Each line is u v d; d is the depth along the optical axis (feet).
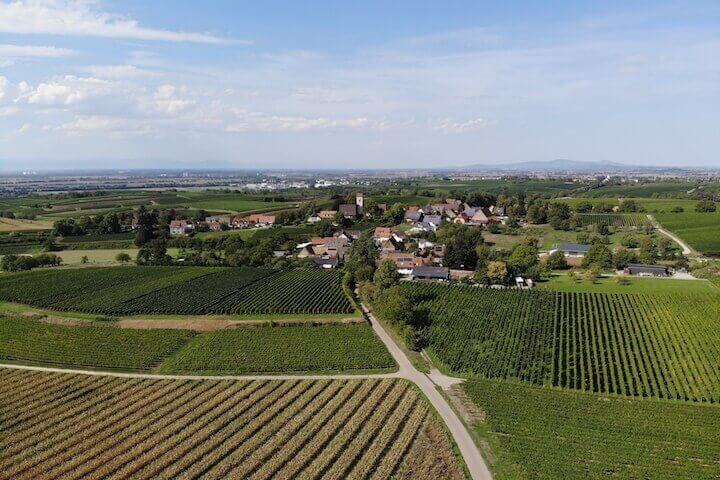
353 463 186.09
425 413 221.05
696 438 202.39
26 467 183.21
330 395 239.09
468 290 400.67
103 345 302.45
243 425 211.41
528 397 237.86
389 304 332.60
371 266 463.42
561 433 205.77
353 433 204.03
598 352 286.25
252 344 302.45
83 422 214.48
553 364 274.16
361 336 314.76
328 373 266.36
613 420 216.95
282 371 268.21
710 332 304.30
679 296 370.32
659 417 219.41
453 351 289.33
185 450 192.75
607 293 387.96
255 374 265.34
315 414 221.46
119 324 342.23
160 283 437.99
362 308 376.89
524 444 197.98
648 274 461.37
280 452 191.21
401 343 308.40
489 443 199.72
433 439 200.85
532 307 357.82
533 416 219.61
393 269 410.72
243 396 237.45
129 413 222.28
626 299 369.50
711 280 424.46
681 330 309.01
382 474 177.88
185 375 264.11
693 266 467.52
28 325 335.67
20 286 424.46
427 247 583.17
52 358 283.79
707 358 273.33
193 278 456.86
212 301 381.81
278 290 415.64
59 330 327.06
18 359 284.82
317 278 461.78
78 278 454.40
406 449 194.08
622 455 190.29
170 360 284.61
